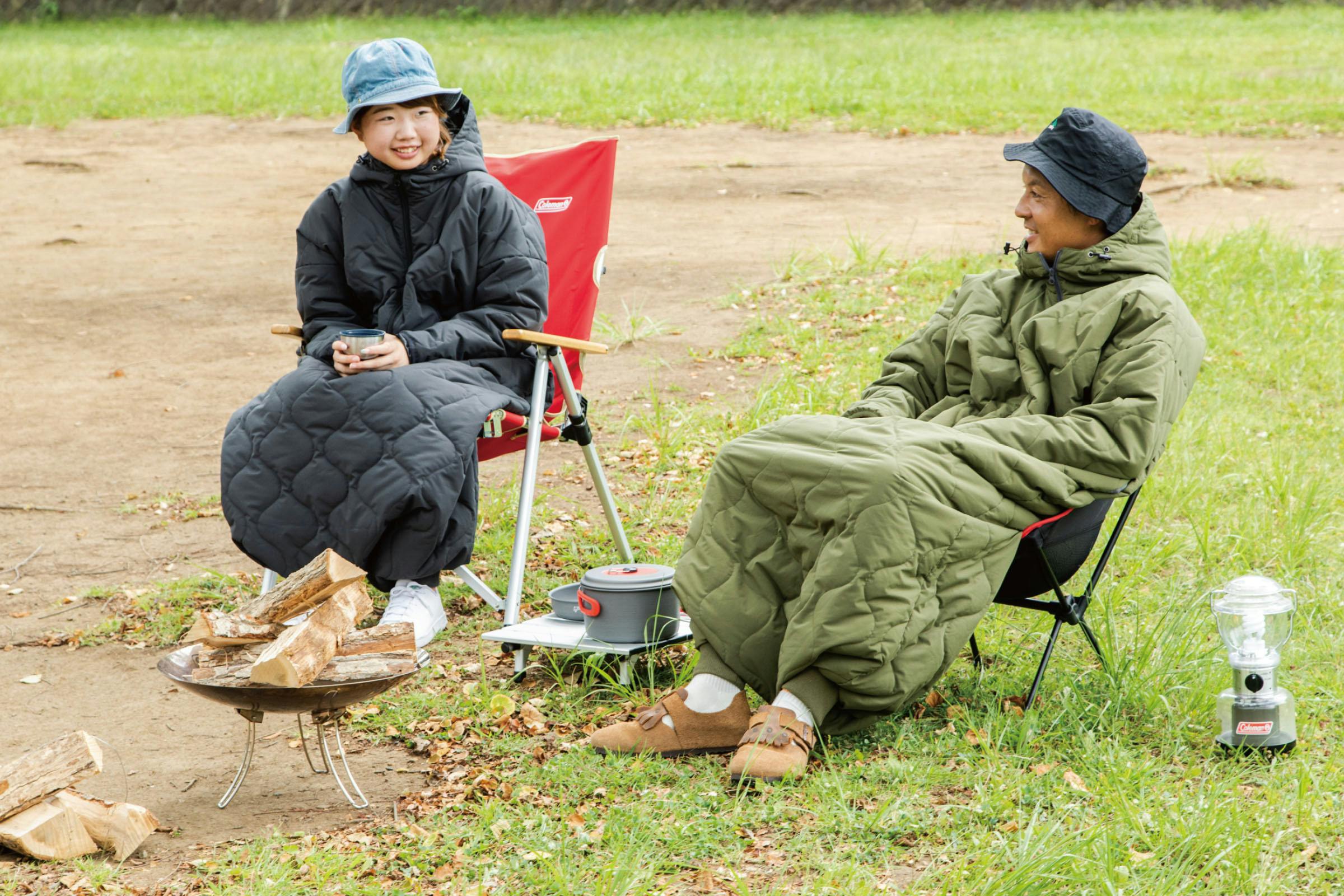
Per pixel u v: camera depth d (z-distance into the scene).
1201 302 7.49
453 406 3.80
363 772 3.30
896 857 2.75
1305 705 3.37
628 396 6.46
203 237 10.77
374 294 4.20
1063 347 3.36
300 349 4.32
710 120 15.60
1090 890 2.54
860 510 3.00
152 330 8.16
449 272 4.13
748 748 3.07
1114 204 3.39
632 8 32.03
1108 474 3.20
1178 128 14.38
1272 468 5.17
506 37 26.64
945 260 8.57
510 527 4.89
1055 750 3.16
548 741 3.38
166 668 3.00
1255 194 11.13
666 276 8.82
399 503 3.69
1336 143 13.48
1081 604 3.45
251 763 3.38
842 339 7.11
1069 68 18.86
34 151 14.66
